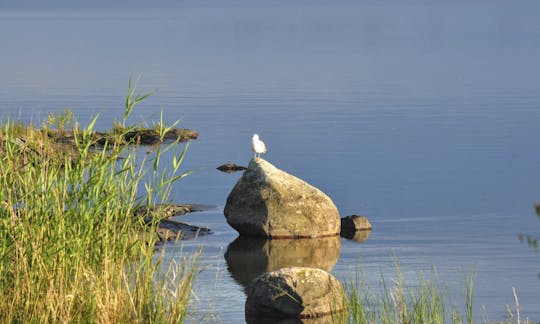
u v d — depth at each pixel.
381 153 37.56
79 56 103.94
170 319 12.55
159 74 80.50
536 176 32.41
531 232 23.52
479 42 126.69
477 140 40.97
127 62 95.06
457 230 23.86
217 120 48.47
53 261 12.12
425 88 66.25
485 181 31.53
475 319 15.78
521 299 17.06
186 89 66.62
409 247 21.78
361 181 31.66
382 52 110.62
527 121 47.16
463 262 20.19
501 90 64.19
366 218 25.05
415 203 27.86
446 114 50.66
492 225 24.47
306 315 15.59
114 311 12.14
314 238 22.62
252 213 22.64
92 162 13.13
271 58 102.12
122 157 33.06
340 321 14.99
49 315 11.77
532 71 80.38
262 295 15.78
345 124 46.66
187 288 13.08
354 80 73.56
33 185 12.70
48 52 111.00
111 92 63.81
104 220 12.79
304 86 68.75
